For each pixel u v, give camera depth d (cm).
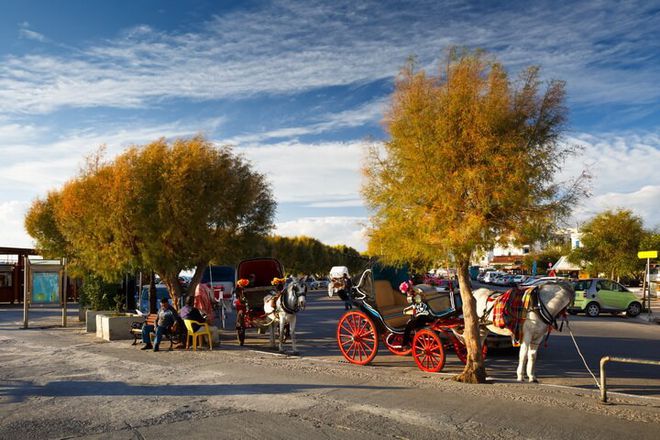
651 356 1335
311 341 1662
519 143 913
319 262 8219
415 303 1158
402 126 1001
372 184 1059
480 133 908
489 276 5406
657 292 3972
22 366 1180
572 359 1296
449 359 1287
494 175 903
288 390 917
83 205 1658
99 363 1215
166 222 1561
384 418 742
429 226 938
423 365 1137
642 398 848
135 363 1212
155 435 673
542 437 656
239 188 1705
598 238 3788
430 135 957
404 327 1232
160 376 1051
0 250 3709
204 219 1608
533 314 993
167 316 1445
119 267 1655
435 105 970
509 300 1026
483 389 918
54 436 672
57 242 2538
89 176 1725
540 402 822
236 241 1720
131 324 1725
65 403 837
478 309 1109
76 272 2122
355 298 1254
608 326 2081
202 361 1239
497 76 946
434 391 904
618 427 693
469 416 747
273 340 1531
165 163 1581
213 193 1605
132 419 745
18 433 685
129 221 1595
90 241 1689
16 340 1692
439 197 943
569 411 771
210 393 898
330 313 2817
